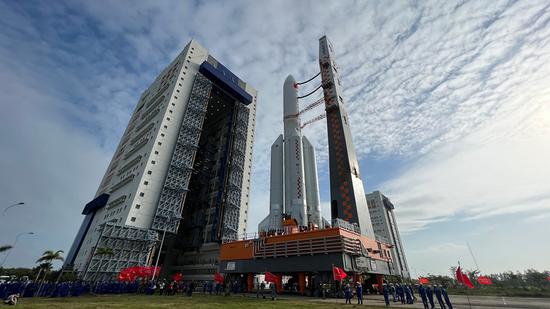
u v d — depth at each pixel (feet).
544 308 63.52
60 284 100.48
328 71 185.37
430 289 66.13
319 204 197.77
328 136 164.14
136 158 205.57
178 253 230.07
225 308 61.93
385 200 419.33
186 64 244.01
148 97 298.15
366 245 119.85
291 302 76.89
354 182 141.90
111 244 151.23
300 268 104.53
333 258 97.81
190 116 221.25
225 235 206.59
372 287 126.31
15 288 88.53
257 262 120.26
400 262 373.20
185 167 202.18
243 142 261.03
